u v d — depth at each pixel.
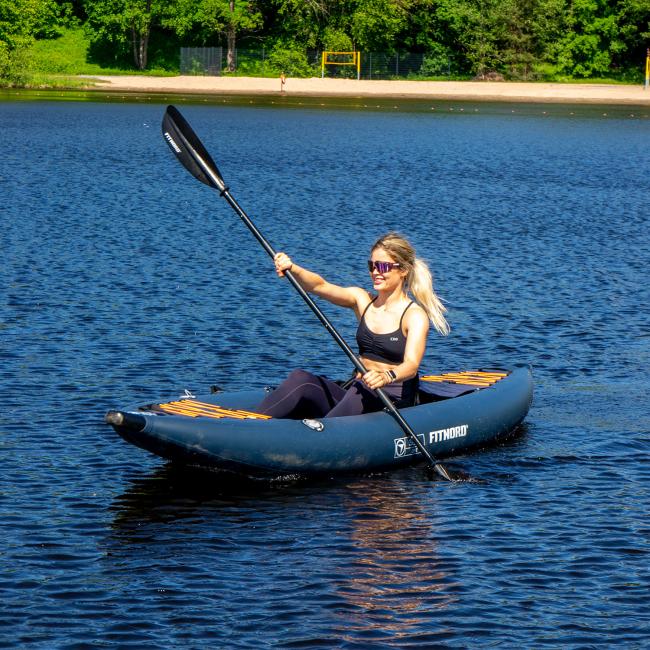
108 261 17.45
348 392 8.91
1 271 16.34
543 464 9.01
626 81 80.06
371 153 38.50
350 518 7.78
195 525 7.60
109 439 9.34
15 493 8.08
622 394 11.09
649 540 7.43
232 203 9.89
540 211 25.11
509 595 6.61
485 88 75.00
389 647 5.97
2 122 45.75
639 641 6.09
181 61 77.00
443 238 21.03
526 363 12.27
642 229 22.66
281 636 6.07
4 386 10.73
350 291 9.04
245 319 13.92
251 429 8.30
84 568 6.88
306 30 78.75
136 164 32.44
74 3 80.75
